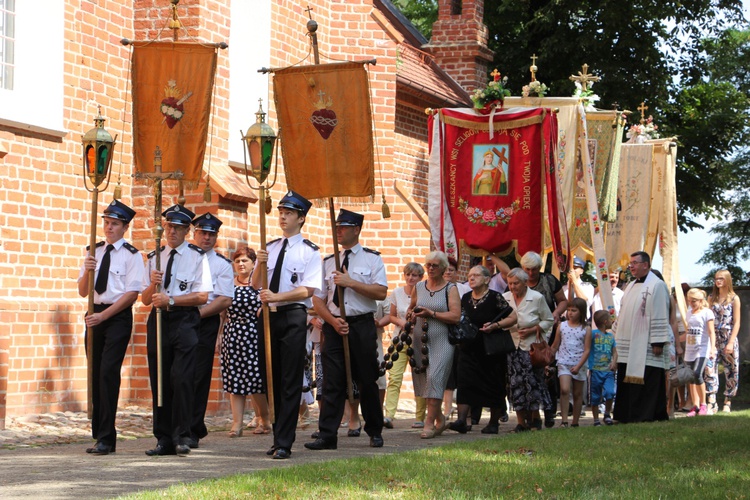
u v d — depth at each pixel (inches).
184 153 467.8
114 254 435.5
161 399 427.2
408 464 374.0
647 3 1244.5
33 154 582.2
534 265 583.5
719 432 507.2
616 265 798.5
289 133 474.9
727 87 1459.2
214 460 410.9
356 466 367.6
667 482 343.6
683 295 758.5
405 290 594.2
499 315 543.8
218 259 482.3
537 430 539.8
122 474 365.4
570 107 687.1
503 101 658.8
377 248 835.4
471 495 312.0
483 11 1226.0
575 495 315.6
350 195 469.7
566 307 603.5
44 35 592.1
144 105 468.1
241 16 719.1
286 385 427.2
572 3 1243.8
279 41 762.8
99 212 626.8
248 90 724.7
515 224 627.2
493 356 547.2
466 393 554.9
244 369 526.6
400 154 938.1
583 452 420.5
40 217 585.6
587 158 665.0
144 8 661.3
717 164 1375.5
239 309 527.5
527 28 1295.5
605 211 735.1
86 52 622.8
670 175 792.3
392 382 602.9
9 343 529.3
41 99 588.4
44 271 587.5
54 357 581.6
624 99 1272.1
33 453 436.8
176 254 436.1
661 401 620.4
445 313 511.5
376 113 835.4
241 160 707.4
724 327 759.1
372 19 836.0
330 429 456.8
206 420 618.5
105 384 430.0
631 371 618.2
